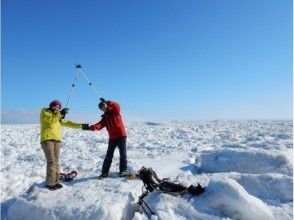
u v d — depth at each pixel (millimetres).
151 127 27422
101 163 10336
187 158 10500
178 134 20453
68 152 13289
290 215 5555
